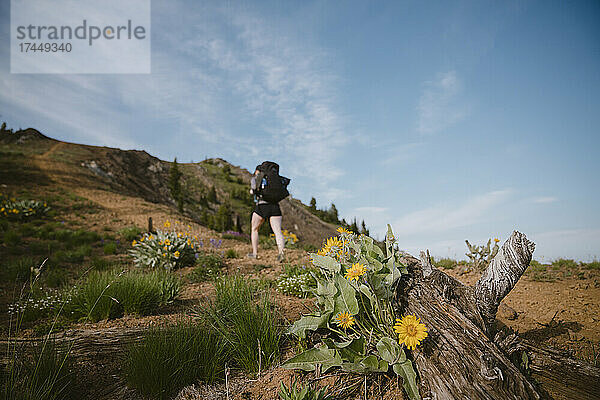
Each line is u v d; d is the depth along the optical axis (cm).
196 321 361
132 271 543
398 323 242
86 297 421
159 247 789
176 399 256
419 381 233
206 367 279
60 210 1747
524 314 450
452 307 283
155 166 5081
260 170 826
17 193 1958
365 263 283
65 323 410
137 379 271
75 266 871
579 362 280
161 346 289
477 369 227
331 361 247
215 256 835
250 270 715
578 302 477
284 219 4984
